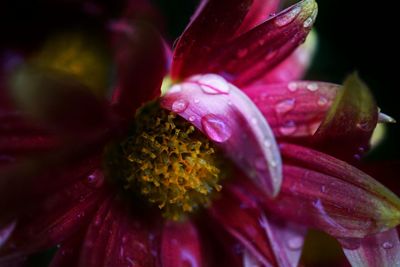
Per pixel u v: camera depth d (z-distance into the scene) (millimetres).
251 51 114
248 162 107
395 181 121
